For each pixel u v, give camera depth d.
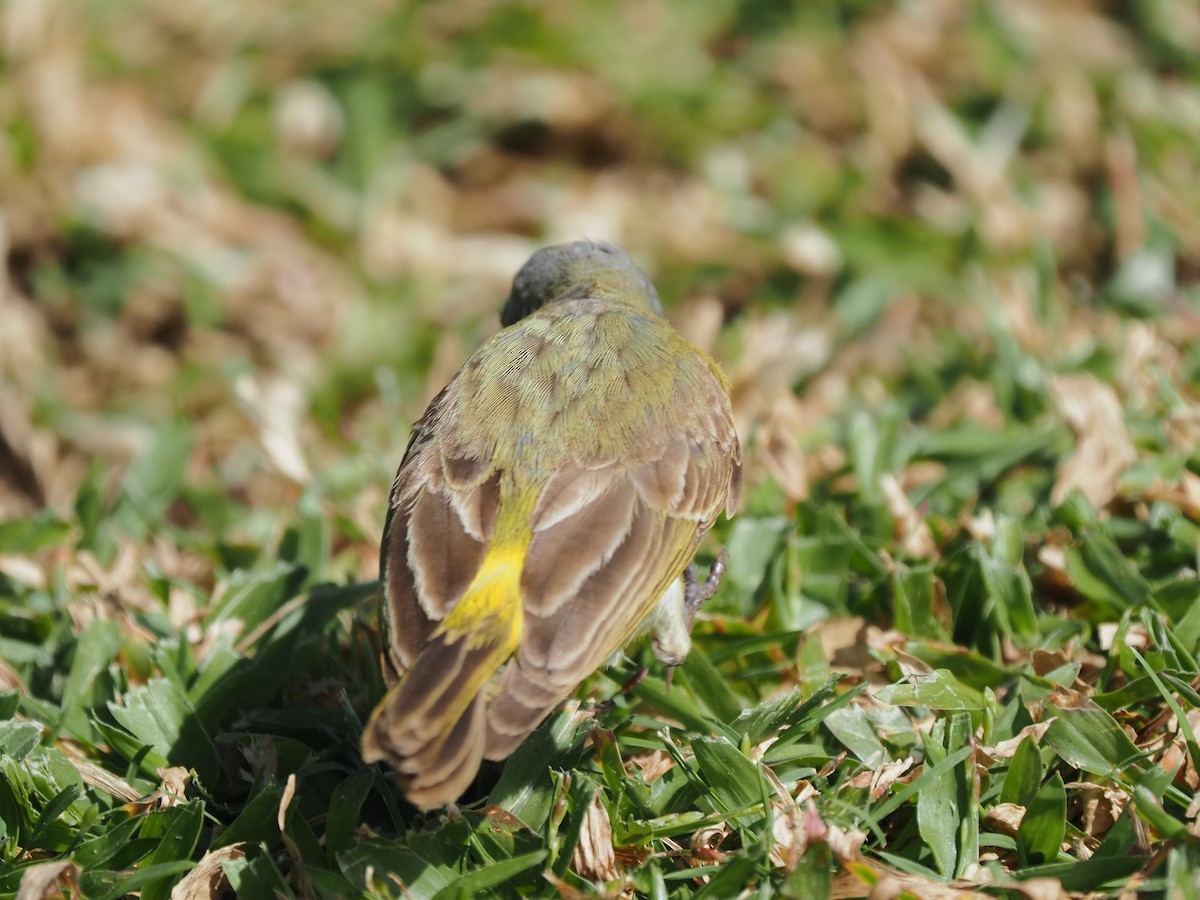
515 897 7.10
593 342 8.55
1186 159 15.82
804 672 8.73
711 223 16.09
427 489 7.67
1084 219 15.53
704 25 17.92
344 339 15.59
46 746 8.41
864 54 16.97
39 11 17.55
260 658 8.99
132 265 16.30
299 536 10.80
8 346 15.39
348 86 17.66
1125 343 12.39
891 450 11.12
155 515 11.99
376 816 8.20
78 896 7.01
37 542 10.88
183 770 8.04
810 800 7.14
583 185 17.06
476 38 17.91
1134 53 16.98
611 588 7.23
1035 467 10.95
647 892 7.13
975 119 16.56
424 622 7.00
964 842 7.23
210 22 18.16
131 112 17.42
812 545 9.80
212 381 15.22
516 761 7.85
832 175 16.27
